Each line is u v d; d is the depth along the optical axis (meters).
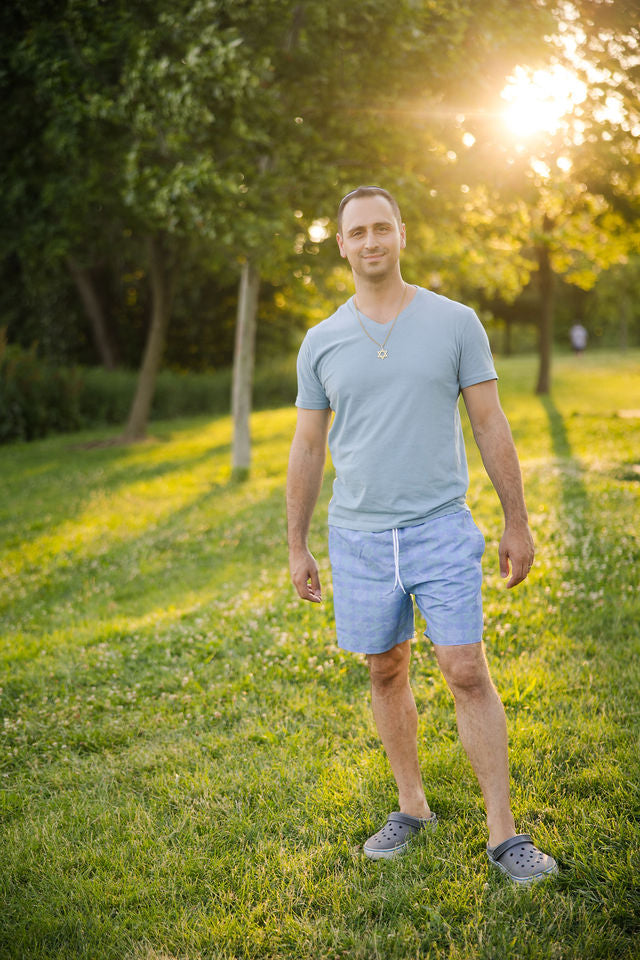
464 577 2.34
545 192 9.90
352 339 2.39
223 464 12.05
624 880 2.26
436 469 2.38
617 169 9.73
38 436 17.95
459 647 2.33
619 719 3.22
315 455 2.65
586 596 4.68
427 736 3.25
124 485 10.92
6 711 3.96
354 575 2.47
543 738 3.09
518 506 2.37
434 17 8.20
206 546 7.19
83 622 5.36
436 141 9.38
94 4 8.77
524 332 59.56
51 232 13.13
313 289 12.81
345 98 9.13
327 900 2.36
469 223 11.17
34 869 2.63
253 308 10.63
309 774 3.09
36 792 3.20
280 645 4.37
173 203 9.06
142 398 16.31
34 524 8.64
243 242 9.33
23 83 11.55
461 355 2.36
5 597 6.12
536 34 7.77
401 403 2.35
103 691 4.11
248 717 3.65
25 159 12.60
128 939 2.28
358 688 3.84
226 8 8.00
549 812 2.63
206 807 2.92
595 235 16.33
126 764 3.33
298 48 8.83
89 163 11.62
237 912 2.34
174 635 4.77
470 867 2.41
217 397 22.47
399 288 2.41
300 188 9.41
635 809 2.60
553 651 3.96
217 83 8.01
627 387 22.02
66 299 23.05
